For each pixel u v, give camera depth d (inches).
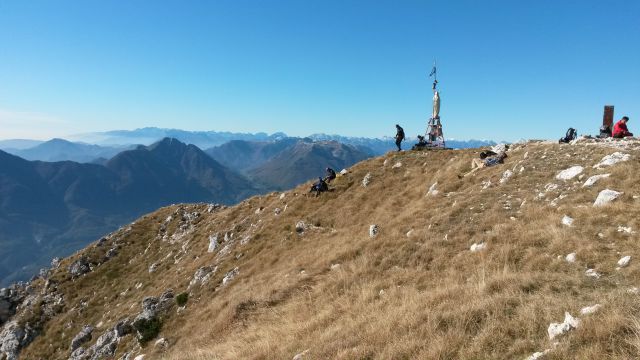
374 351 391.2
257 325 718.5
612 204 598.2
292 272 1006.4
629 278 422.3
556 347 288.0
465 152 1392.7
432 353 341.7
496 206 799.1
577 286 418.0
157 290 1637.6
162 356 938.1
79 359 1374.3
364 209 1328.7
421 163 1487.5
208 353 647.8
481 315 388.8
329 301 686.5
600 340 280.7
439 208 949.2
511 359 307.0
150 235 2474.2
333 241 1147.9
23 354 1761.8
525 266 546.3
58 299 2076.8
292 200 1653.5
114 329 1398.9
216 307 1036.5
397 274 689.0
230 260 1422.2
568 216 634.2
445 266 658.2
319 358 422.3
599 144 951.6
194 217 2383.1
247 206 2041.1
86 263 2322.8
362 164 1711.4
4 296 2295.8
